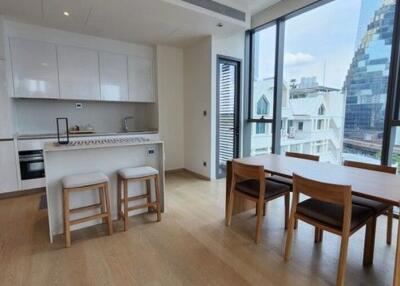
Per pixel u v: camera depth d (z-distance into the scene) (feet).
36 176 11.54
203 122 14.17
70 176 7.59
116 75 13.92
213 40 13.09
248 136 15.20
